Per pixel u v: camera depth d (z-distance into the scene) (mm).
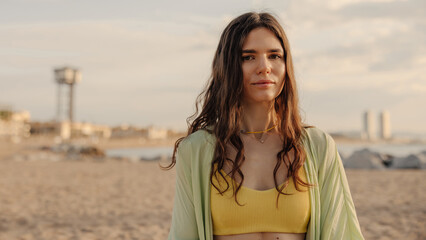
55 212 7586
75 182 12641
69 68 130000
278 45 1298
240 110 1328
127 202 8758
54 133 131500
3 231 6008
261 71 1269
